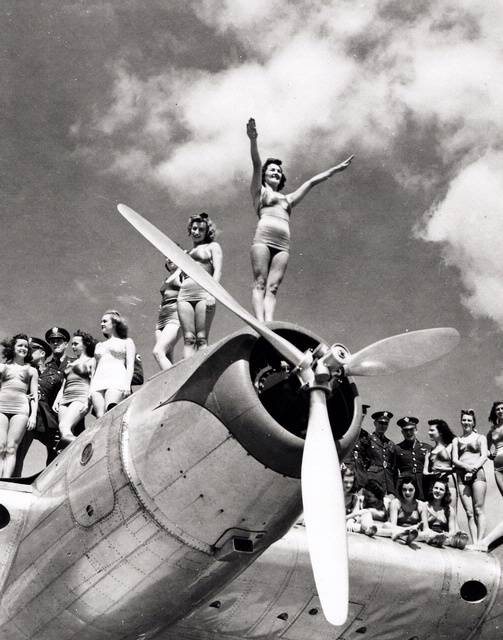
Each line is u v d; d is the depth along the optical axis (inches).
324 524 294.0
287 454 297.7
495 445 515.5
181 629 404.2
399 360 319.9
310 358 303.4
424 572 440.1
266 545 320.8
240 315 309.9
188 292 418.6
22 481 369.7
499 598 449.7
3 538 351.9
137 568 322.0
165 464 308.5
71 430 480.1
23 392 477.1
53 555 336.5
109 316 485.1
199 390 306.2
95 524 323.3
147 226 335.6
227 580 332.5
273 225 409.4
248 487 301.3
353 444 311.4
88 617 341.4
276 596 403.9
